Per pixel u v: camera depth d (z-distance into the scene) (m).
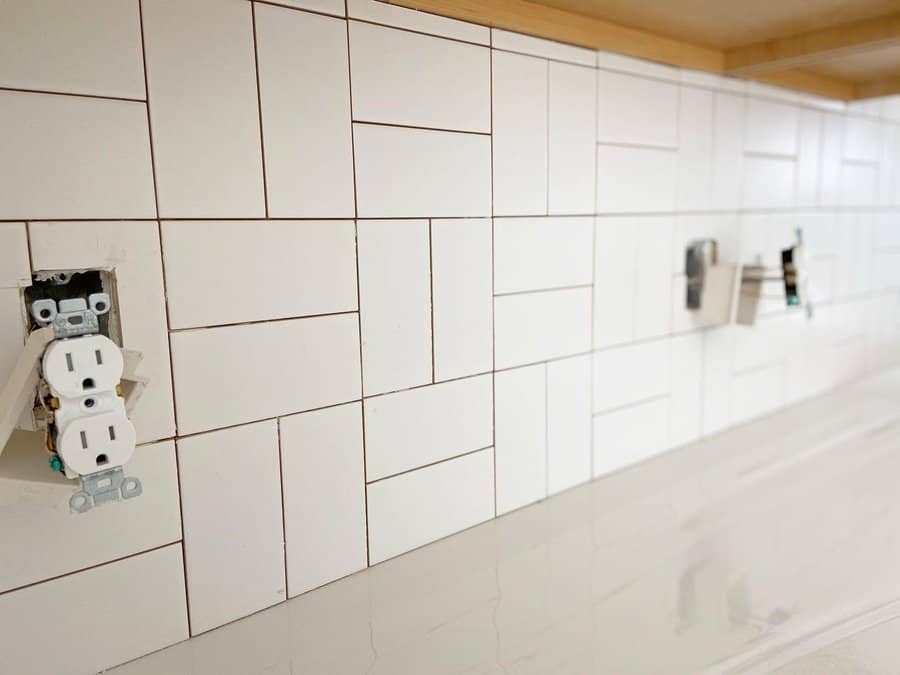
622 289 0.95
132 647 0.58
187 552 0.60
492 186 0.77
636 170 0.94
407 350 0.72
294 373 0.64
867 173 1.46
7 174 0.48
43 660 0.53
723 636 0.60
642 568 0.72
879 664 0.57
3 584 0.51
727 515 0.85
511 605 0.65
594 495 0.91
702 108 1.03
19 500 0.47
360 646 0.59
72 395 0.46
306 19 0.60
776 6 0.79
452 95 0.72
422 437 0.75
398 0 0.65
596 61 0.86
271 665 0.57
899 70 1.17
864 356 1.57
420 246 0.72
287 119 0.61
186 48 0.55
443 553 0.75
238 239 0.59
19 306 0.50
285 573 0.66
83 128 0.51
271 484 0.64
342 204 0.65
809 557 0.74
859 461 1.03
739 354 1.18
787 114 1.20
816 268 1.36
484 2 0.71
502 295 0.80
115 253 0.53
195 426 0.59
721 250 1.11
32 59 0.48
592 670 0.56
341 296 0.66
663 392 1.04
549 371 0.87
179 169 0.55
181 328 0.57
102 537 0.55
